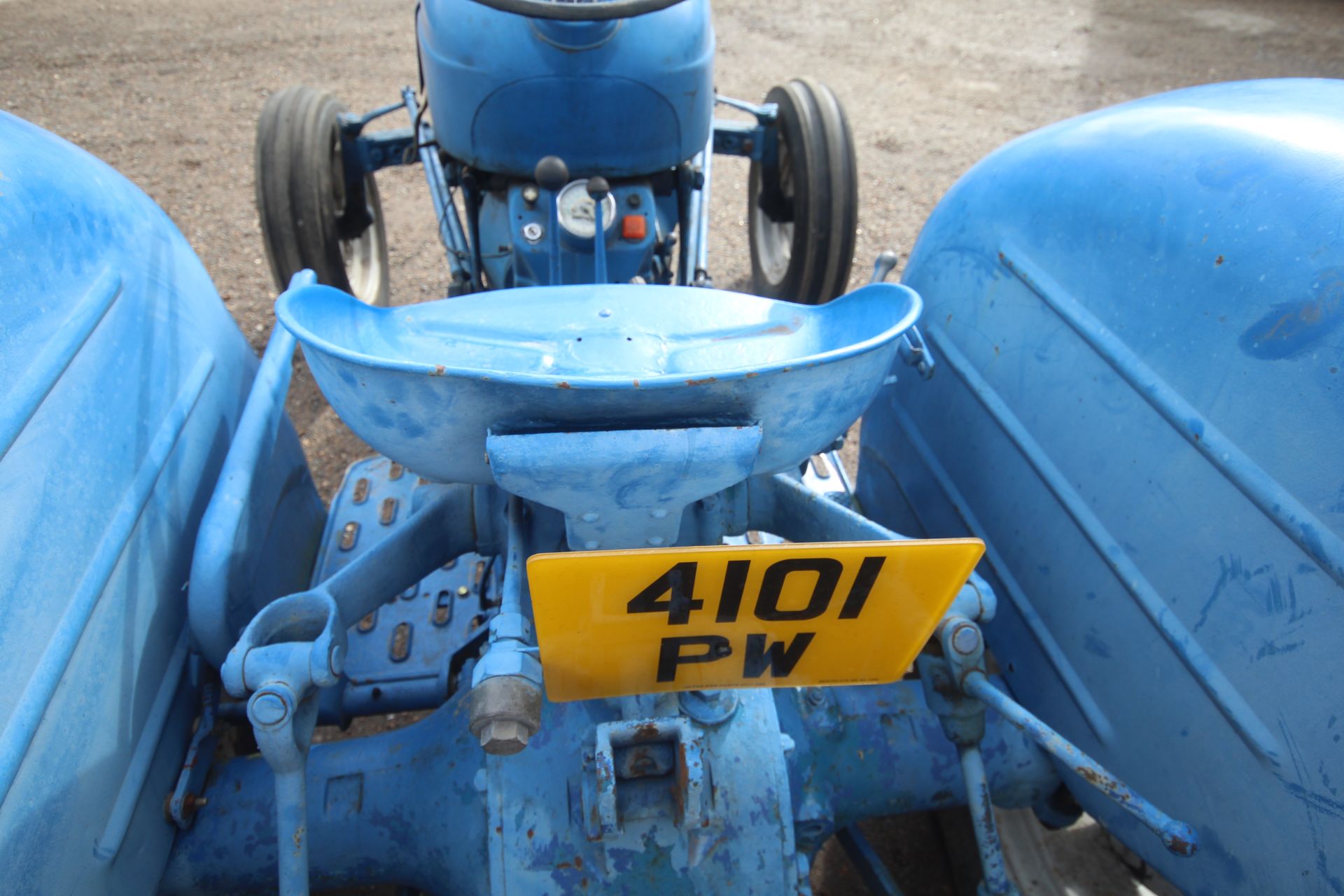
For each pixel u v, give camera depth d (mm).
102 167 1562
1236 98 1322
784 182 3129
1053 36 6762
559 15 1730
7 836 942
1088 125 1511
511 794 1181
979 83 5918
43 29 6348
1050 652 1383
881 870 1466
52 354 1158
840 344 1136
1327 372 971
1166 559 1149
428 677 1663
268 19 6746
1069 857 1595
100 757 1114
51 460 1114
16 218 1181
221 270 3693
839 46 6531
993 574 1529
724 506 1325
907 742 1387
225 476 1450
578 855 1144
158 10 6859
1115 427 1245
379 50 6145
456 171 2408
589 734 1150
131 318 1389
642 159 2203
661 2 1763
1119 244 1284
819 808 1311
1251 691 1029
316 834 1287
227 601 1343
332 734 2018
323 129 2668
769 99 3094
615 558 848
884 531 1213
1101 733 1280
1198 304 1137
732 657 1021
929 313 1739
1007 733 1423
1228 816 1075
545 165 1606
